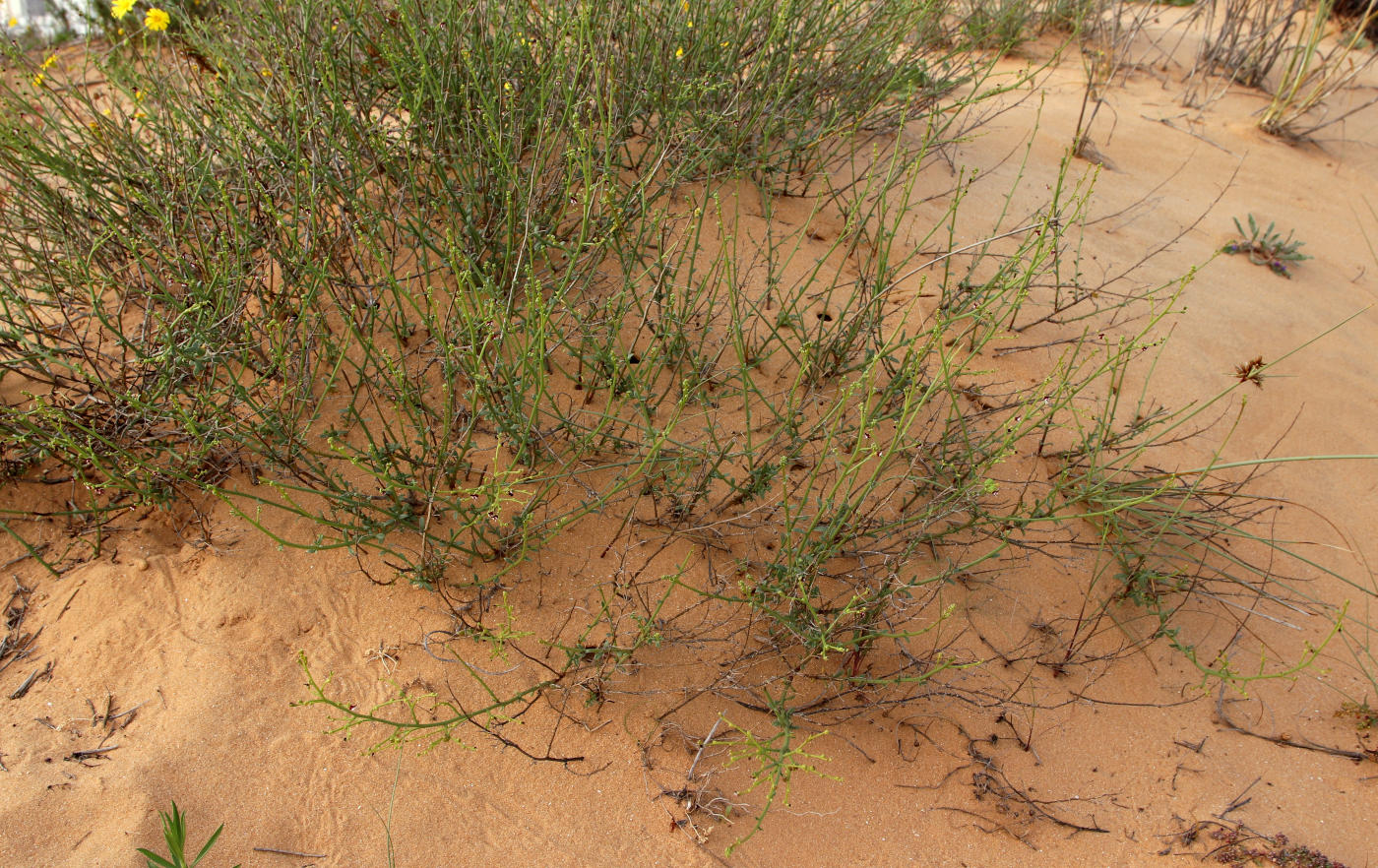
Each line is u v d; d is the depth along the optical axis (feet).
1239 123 16.40
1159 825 6.82
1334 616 8.45
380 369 8.09
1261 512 8.47
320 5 9.52
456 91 9.52
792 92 11.62
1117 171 14.12
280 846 6.10
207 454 7.73
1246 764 7.26
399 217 9.73
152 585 7.28
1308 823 6.90
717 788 6.61
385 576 7.40
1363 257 13.28
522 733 6.73
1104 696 7.57
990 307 10.18
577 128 8.26
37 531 7.62
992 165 13.30
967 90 15.39
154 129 9.99
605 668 7.06
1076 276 10.37
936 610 7.79
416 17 9.77
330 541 7.55
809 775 6.74
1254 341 11.13
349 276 9.29
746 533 7.89
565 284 8.21
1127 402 9.82
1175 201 13.62
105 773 6.23
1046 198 12.79
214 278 7.82
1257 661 8.02
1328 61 17.99
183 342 7.96
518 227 9.01
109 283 8.46
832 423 8.58
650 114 10.70
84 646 6.95
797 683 7.18
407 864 6.09
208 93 9.34
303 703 5.65
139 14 12.30
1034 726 7.29
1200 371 10.46
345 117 8.68
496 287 8.42
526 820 6.35
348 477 7.92
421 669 6.97
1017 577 8.14
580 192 9.67
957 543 8.18
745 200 11.16
